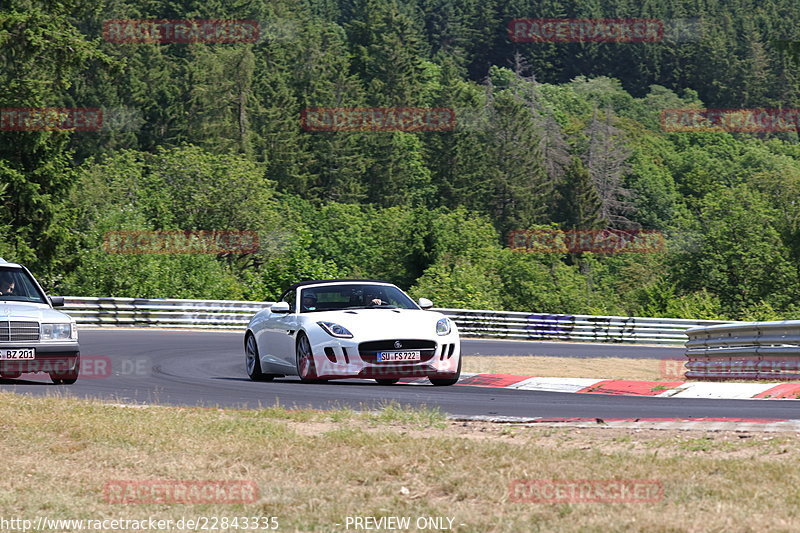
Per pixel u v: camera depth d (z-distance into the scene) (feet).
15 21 410.93
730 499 58.95
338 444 80.12
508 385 137.39
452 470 69.36
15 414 98.22
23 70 439.63
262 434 86.12
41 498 65.62
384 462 73.05
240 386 131.44
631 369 214.28
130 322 305.32
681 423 87.04
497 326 329.52
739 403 105.40
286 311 133.69
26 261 429.79
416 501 62.08
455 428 89.61
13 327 128.16
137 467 74.74
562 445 79.25
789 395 111.14
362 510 59.98
